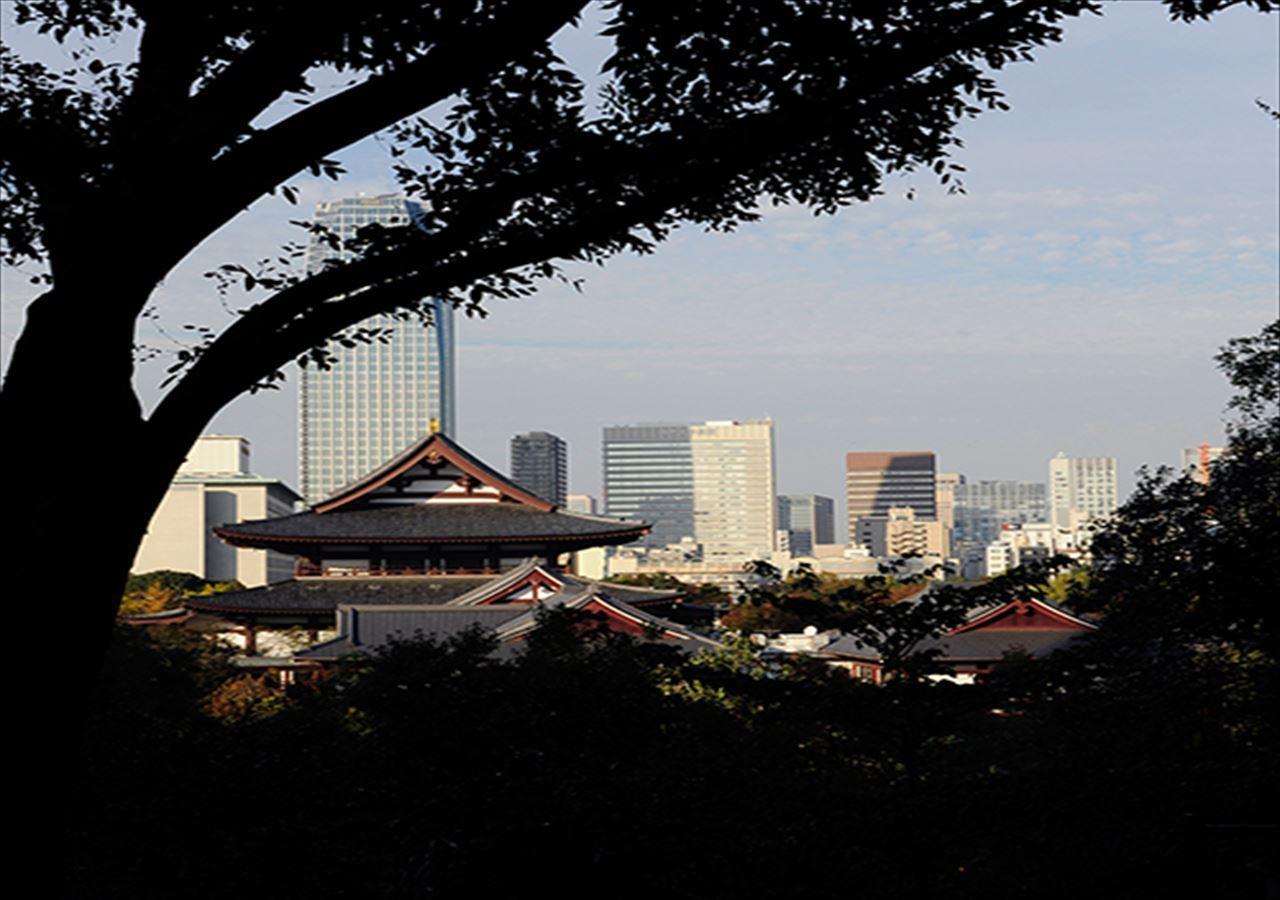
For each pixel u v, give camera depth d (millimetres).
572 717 18812
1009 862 15586
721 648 24156
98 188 10164
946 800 14406
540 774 17375
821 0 11711
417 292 10797
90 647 9680
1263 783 14883
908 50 10961
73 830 16328
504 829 15797
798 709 16328
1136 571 19734
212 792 16859
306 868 15781
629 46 12094
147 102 10328
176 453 10141
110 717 19406
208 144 10250
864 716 15891
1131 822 14500
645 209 10953
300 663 51844
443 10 11664
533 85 13172
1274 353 23344
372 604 66188
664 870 14992
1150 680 17406
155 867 15750
